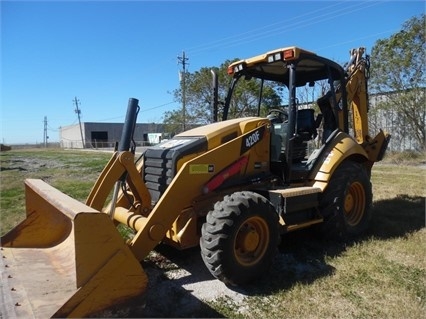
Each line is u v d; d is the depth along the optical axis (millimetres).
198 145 4133
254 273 3721
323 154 4980
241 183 4293
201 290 3691
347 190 5004
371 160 6410
